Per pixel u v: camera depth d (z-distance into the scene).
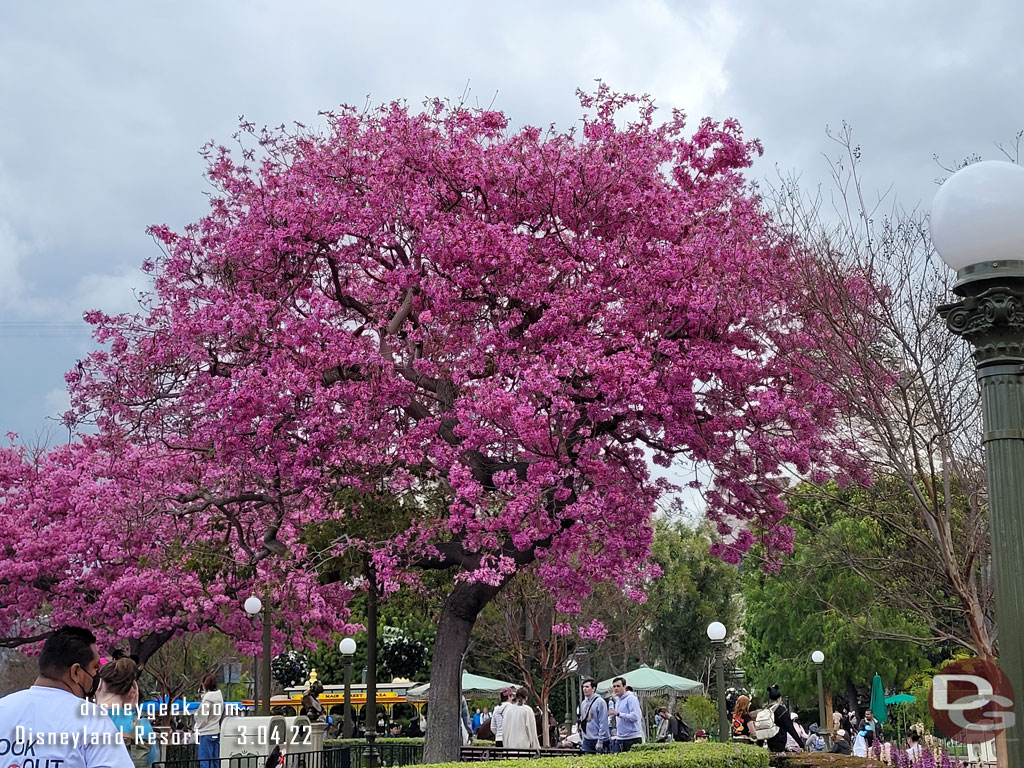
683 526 48.09
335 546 16.50
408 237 15.68
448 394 15.02
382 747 19.50
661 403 13.62
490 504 14.89
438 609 21.44
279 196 15.77
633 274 14.17
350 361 14.54
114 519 21.83
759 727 18.89
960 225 4.93
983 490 11.47
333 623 20.92
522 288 14.37
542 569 14.32
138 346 16.06
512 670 38.28
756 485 14.49
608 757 10.84
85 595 24.23
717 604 48.09
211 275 16.36
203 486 18.09
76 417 16.30
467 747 18.36
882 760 15.47
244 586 22.44
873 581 13.14
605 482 14.18
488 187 15.20
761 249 13.76
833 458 13.46
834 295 12.33
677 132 15.52
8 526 24.28
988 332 4.89
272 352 15.02
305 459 14.77
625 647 39.44
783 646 40.88
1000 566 4.66
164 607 22.94
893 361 11.85
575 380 14.04
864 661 38.09
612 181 14.89
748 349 14.16
